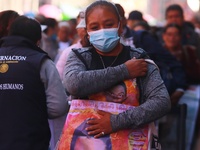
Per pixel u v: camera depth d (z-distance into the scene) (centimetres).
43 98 698
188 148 1302
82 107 624
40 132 690
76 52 643
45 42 1391
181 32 1421
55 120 838
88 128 614
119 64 636
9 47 713
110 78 612
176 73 1190
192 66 1330
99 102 621
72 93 625
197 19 2144
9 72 693
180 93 1209
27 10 3008
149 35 1168
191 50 1334
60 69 903
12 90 687
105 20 628
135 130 621
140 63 621
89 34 637
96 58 639
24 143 673
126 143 616
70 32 1869
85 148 614
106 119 613
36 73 692
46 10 3288
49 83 700
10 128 677
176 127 1241
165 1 3894
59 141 638
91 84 612
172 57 1185
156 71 632
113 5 640
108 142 612
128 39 1042
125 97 619
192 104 1314
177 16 1435
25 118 682
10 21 838
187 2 3334
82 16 883
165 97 619
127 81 620
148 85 624
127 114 612
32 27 729
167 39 1335
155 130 642
